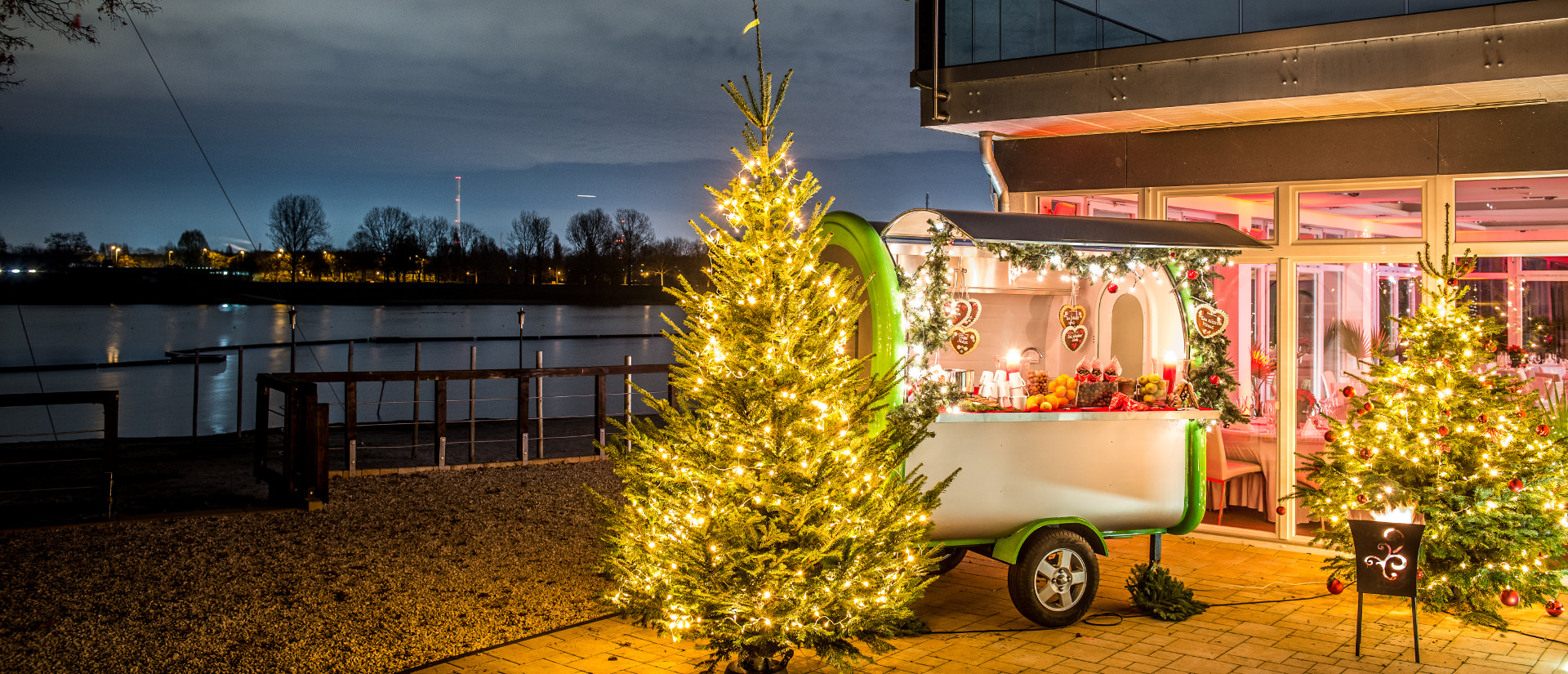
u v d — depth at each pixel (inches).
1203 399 283.3
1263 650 225.8
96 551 291.0
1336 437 281.0
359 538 314.8
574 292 3422.7
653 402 212.7
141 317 2298.2
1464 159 297.7
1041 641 232.7
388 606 252.8
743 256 199.9
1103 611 256.7
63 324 1996.8
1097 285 309.0
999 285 302.0
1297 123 322.0
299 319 2299.5
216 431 719.7
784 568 188.9
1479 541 251.4
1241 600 266.8
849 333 221.9
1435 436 259.1
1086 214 367.2
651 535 207.0
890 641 232.1
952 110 350.0
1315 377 329.1
